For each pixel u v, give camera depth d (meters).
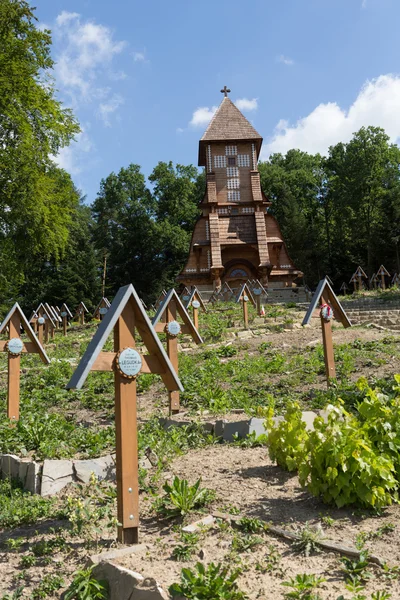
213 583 3.89
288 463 6.34
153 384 13.53
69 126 30.38
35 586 4.74
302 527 5.04
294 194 72.38
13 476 7.77
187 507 5.57
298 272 45.06
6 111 26.64
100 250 66.56
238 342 17.89
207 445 8.16
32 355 19.86
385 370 12.09
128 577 4.25
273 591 4.01
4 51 26.69
